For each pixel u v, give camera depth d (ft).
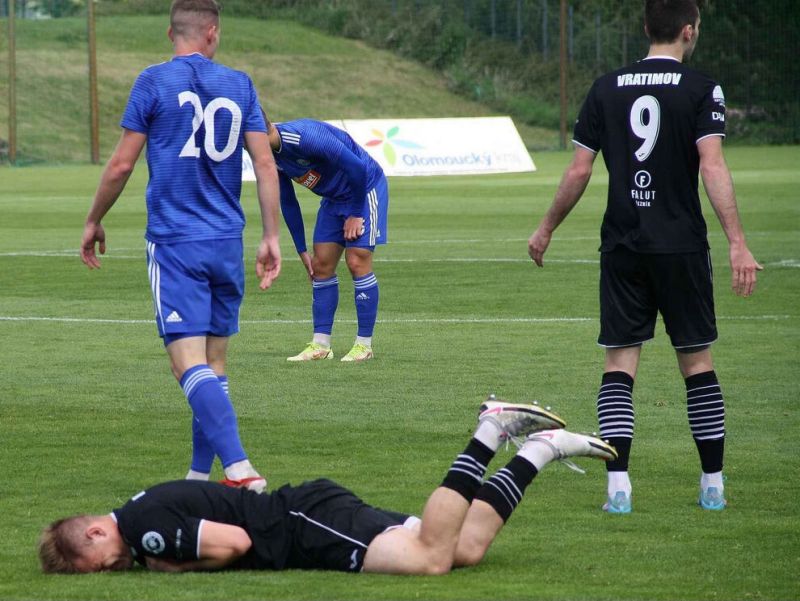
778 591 42.45
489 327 112.47
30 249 187.52
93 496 56.54
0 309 126.31
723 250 179.11
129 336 108.47
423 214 249.34
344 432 70.64
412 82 604.08
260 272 56.95
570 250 181.27
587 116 55.83
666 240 53.72
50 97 524.93
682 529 51.01
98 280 151.12
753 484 58.80
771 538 49.65
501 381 86.17
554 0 625.82
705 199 268.41
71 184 351.05
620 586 42.93
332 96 580.30
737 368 89.40
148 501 44.04
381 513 45.03
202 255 54.70
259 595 41.55
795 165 394.73
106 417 74.84
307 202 296.51
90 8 452.76
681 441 68.23
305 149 91.50
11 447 66.85
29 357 97.19
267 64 592.60
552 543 48.83
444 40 623.77
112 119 522.47
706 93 53.67
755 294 131.64
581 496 56.90
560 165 425.28
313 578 43.52
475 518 45.14
